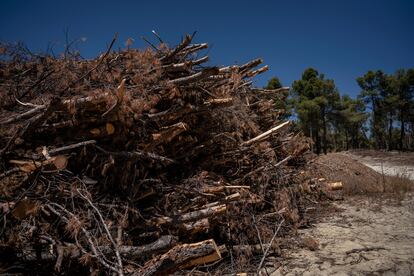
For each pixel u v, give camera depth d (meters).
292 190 5.09
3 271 2.20
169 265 2.39
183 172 3.73
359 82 37.16
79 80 3.07
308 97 30.86
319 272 3.11
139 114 3.04
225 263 3.32
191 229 3.13
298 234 4.35
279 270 3.20
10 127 2.75
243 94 5.30
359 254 3.51
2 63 3.58
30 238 2.41
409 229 4.51
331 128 36.41
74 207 2.60
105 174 2.94
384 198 6.69
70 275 2.44
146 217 3.04
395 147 42.47
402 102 33.50
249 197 4.10
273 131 4.53
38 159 2.67
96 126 2.94
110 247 2.48
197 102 3.54
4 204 2.40
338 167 8.08
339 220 5.13
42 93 3.22
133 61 3.49
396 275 2.98
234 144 4.26
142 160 3.25
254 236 3.83
